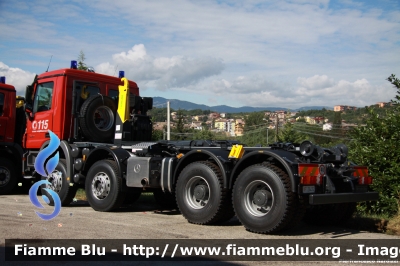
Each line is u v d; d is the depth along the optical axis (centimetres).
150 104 1184
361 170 806
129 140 1070
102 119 1091
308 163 721
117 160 956
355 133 1064
